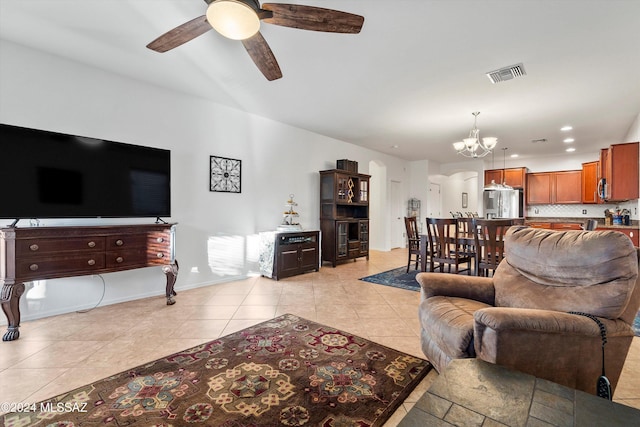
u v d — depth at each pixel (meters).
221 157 4.13
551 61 2.84
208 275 4.00
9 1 2.08
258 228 4.60
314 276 4.59
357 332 2.47
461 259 4.20
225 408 1.51
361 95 3.74
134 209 3.09
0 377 1.80
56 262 2.49
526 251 1.88
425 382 1.77
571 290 1.55
